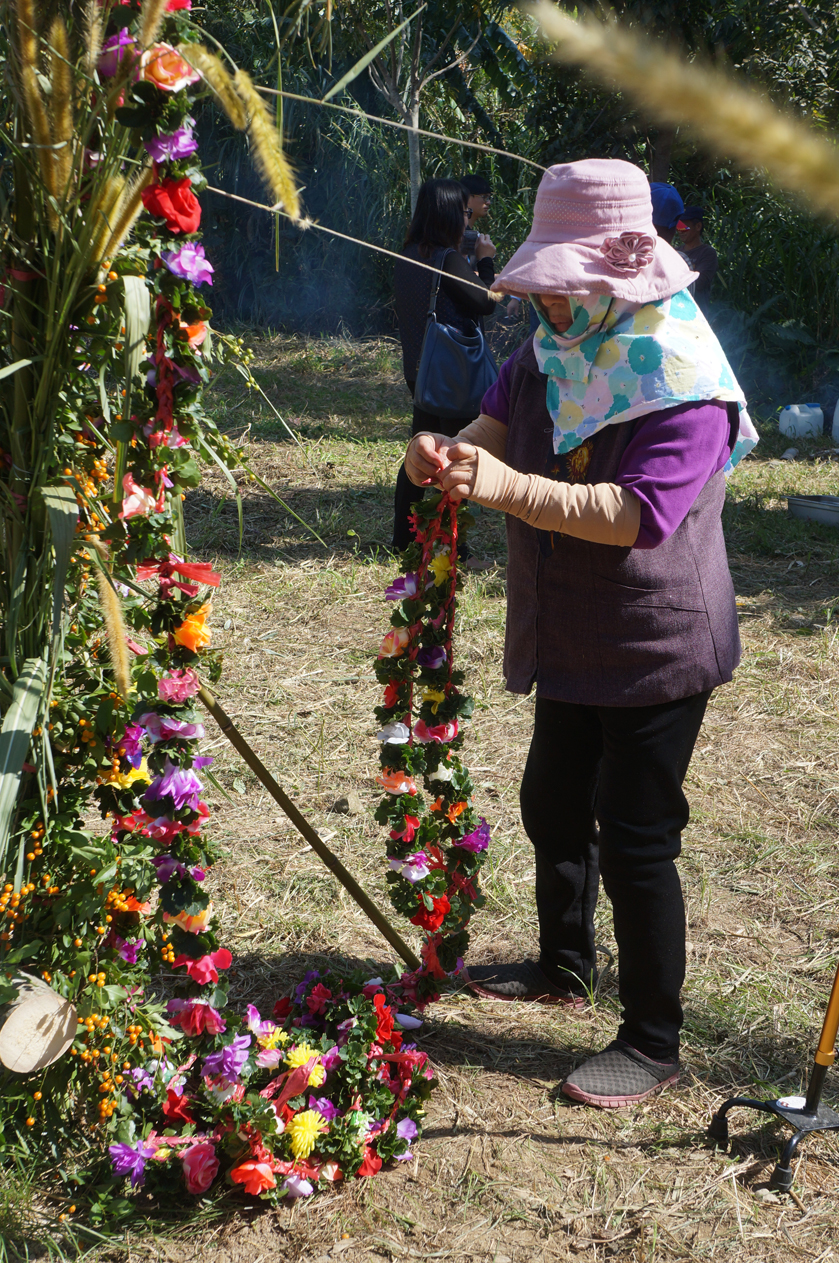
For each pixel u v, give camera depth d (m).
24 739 1.69
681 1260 1.81
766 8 8.48
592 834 2.41
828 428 8.47
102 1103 1.89
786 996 2.53
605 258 1.83
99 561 1.80
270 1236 1.84
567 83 9.30
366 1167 1.96
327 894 2.88
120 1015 1.99
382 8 8.22
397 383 9.77
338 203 11.73
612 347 1.89
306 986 2.26
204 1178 1.86
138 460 1.63
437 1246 1.83
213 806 3.29
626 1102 2.18
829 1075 2.27
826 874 3.04
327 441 7.68
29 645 1.84
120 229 1.59
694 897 2.92
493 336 10.09
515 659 2.24
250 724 3.80
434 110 11.77
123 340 1.71
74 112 1.57
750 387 9.59
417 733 2.23
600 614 2.03
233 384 9.20
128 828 2.00
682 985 2.39
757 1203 1.93
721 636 2.10
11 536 1.78
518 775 3.55
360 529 5.84
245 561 5.34
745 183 9.62
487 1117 2.14
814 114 8.15
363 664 4.30
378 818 2.20
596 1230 1.87
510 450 2.16
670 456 1.87
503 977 2.56
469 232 5.11
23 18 1.43
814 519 6.29
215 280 11.94
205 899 1.78
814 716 4.00
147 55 1.44
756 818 3.33
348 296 12.00
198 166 1.53
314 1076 1.95
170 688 1.69
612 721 2.08
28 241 1.66
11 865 1.89
